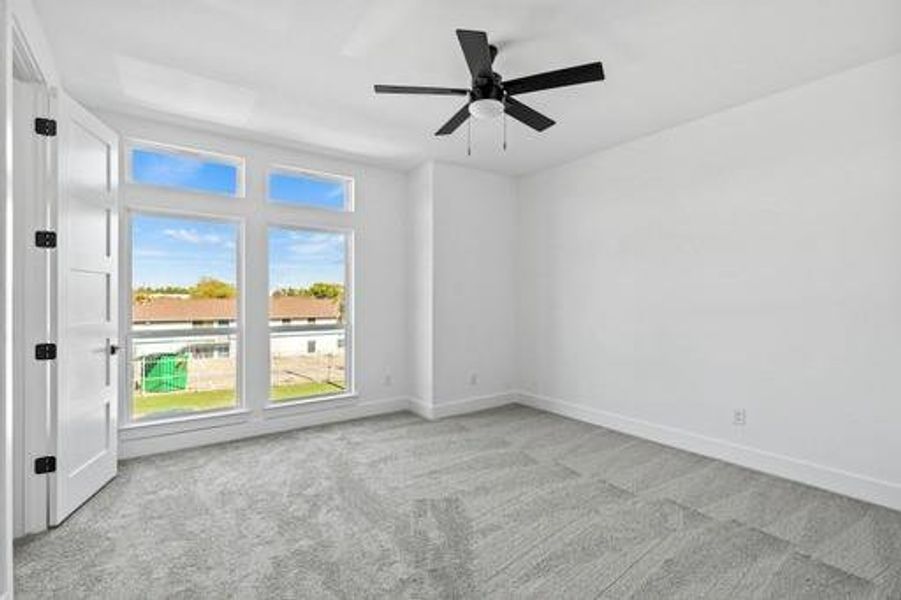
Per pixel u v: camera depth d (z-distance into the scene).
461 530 2.31
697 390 3.43
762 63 2.62
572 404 4.44
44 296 2.30
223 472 3.06
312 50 2.52
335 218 4.35
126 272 3.38
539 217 4.80
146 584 1.87
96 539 2.21
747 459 3.13
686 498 2.67
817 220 2.79
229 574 1.94
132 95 3.05
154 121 3.46
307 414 4.14
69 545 2.16
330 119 3.44
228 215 3.77
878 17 2.18
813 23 2.24
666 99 3.08
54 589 1.84
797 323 2.89
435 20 2.24
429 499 2.67
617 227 4.02
